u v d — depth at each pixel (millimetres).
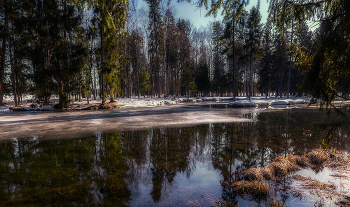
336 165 4051
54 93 19109
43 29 17188
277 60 36875
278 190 3094
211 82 51188
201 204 2734
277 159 4469
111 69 19906
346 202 2635
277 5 2490
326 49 2082
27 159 4941
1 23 20188
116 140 6910
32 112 16781
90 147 6023
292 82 42562
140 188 3277
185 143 6406
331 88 2258
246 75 45688
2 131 8750
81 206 2709
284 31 2648
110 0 15148
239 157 4922
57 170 4160
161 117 12961
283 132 8031
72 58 18125
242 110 17484
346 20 1914
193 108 19625
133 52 40750
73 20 17891
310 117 12609
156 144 6297
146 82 43094
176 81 45594
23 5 17344
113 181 3578
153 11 29969
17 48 19562
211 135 7590
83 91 20297
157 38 33062
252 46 28641
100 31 18969
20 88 25125
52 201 2867
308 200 2744
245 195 2988
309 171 3889
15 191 3205
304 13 2354
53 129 9094
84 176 3822
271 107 20328
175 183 3469
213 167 4250
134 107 21312
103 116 13695
